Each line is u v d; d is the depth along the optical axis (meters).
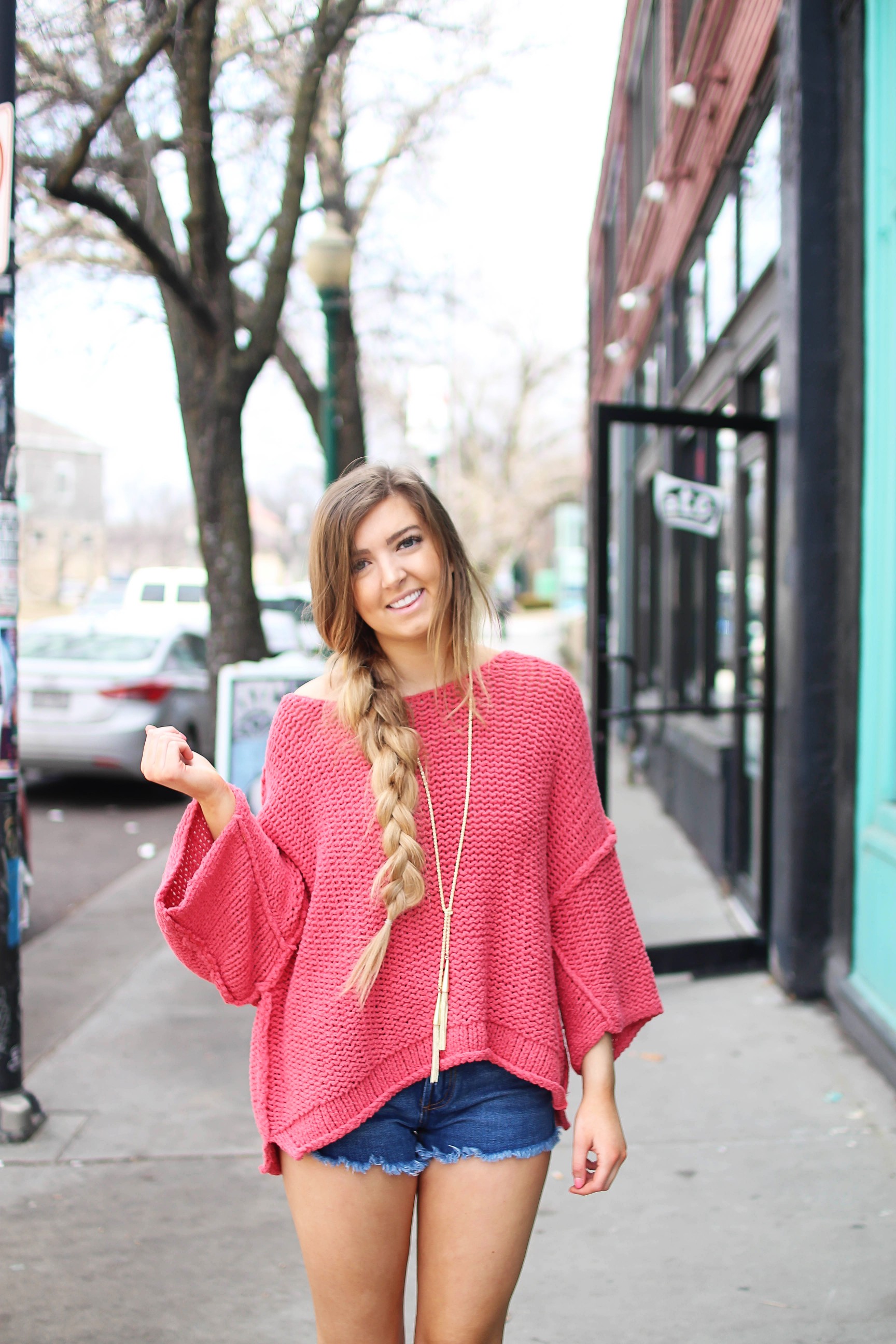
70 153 5.41
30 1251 2.95
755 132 6.18
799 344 4.45
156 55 5.73
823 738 4.60
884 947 4.05
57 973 5.40
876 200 4.13
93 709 9.73
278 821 1.77
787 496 4.63
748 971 5.11
